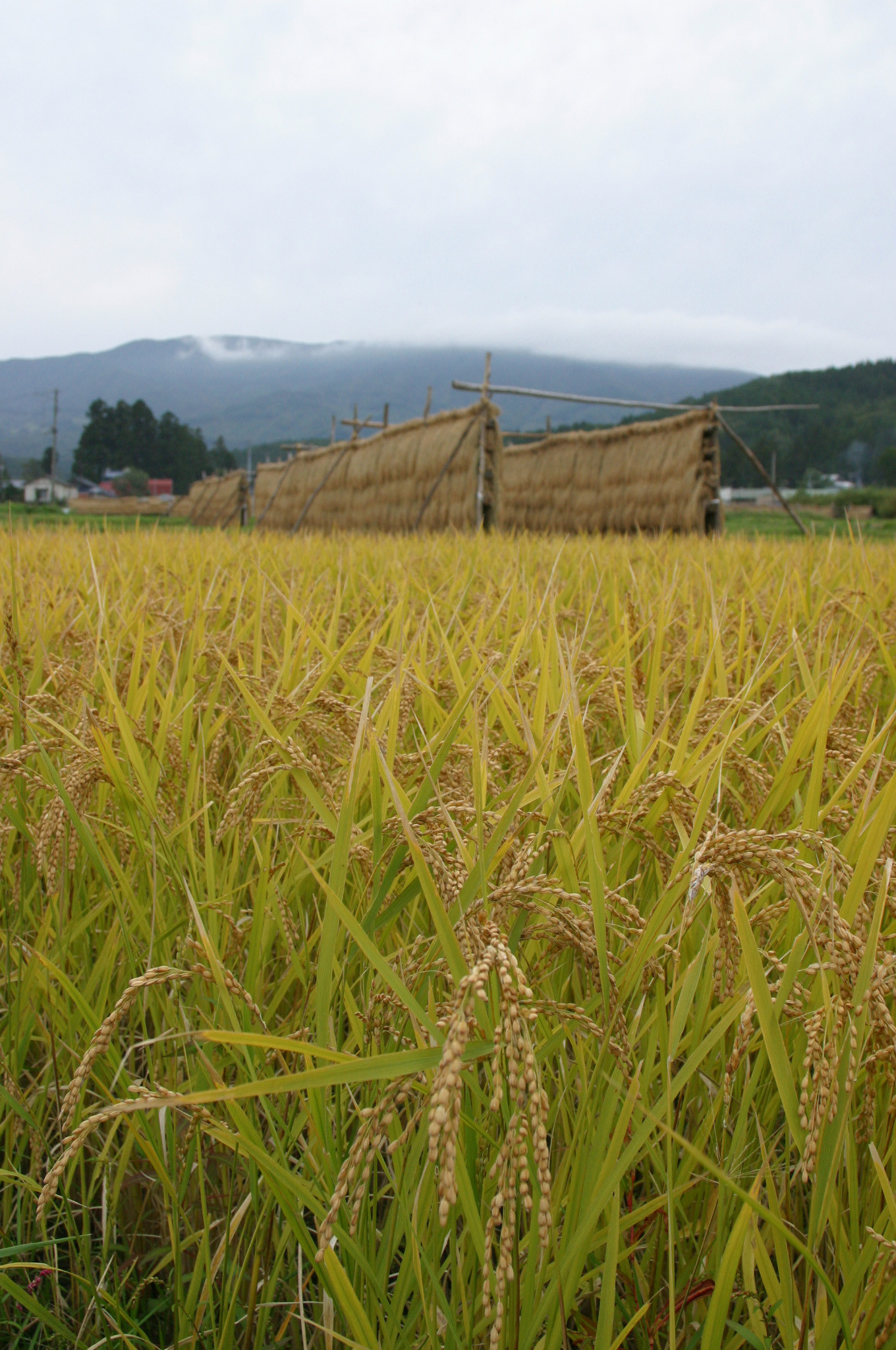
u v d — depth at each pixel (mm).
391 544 8812
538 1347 1146
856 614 2953
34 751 1594
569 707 1443
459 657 2430
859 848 1394
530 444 27609
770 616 3240
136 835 1674
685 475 20234
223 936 1697
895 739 2209
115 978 1922
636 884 1709
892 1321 1099
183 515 60125
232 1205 1605
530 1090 850
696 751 1532
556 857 1370
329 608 3570
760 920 1353
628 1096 1085
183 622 2850
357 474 25422
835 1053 1031
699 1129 1387
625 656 2201
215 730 2123
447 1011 1139
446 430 20234
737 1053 1211
